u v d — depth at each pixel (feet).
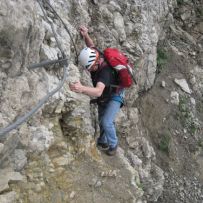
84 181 11.64
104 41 15.75
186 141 21.02
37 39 10.18
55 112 11.34
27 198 9.85
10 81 9.29
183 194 19.13
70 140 12.04
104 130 12.80
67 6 14.16
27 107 9.85
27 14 9.32
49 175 10.80
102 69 12.00
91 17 15.75
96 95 11.82
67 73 12.02
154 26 19.49
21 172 10.07
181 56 24.17
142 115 19.98
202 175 20.35
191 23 26.55
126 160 13.93
